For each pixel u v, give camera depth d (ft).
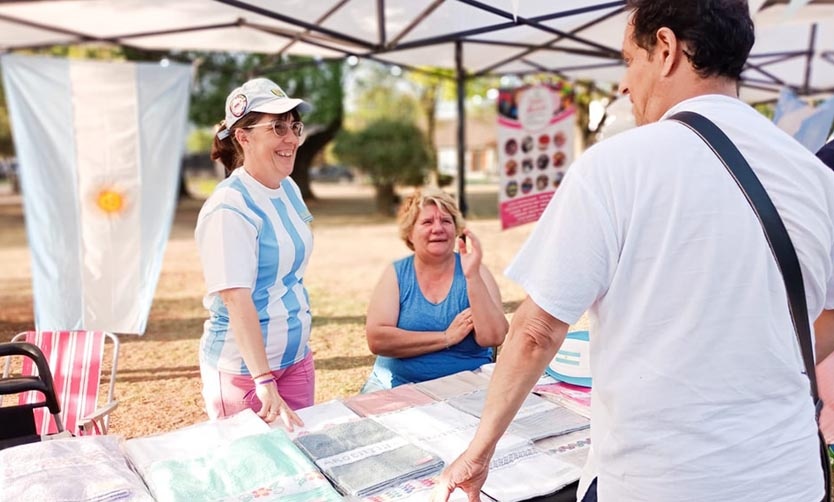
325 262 27.68
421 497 4.98
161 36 18.01
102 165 14.89
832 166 6.53
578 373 7.24
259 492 4.82
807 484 3.67
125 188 15.01
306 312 7.75
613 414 3.69
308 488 4.88
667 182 3.45
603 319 3.68
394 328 9.18
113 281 15.07
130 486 4.73
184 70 15.19
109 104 14.84
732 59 3.68
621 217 3.48
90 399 9.07
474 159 143.23
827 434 8.30
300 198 7.82
